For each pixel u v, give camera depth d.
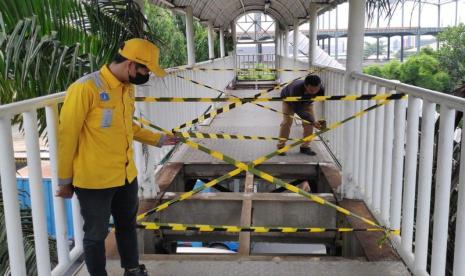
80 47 3.75
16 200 2.40
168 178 5.47
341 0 7.70
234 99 3.93
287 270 3.18
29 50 3.09
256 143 7.11
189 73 7.98
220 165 6.07
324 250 8.20
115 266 3.32
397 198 3.41
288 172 6.01
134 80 2.41
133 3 4.10
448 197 2.55
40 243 2.69
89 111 2.37
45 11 3.67
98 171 2.45
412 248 3.49
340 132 5.81
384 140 3.64
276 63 19.00
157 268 3.23
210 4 11.91
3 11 3.50
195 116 8.39
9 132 2.33
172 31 18.11
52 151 2.87
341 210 3.36
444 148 2.52
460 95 2.99
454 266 2.41
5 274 2.99
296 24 12.86
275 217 4.73
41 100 2.65
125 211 2.76
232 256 3.42
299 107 6.26
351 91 4.51
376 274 3.11
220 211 4.78
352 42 4.45
